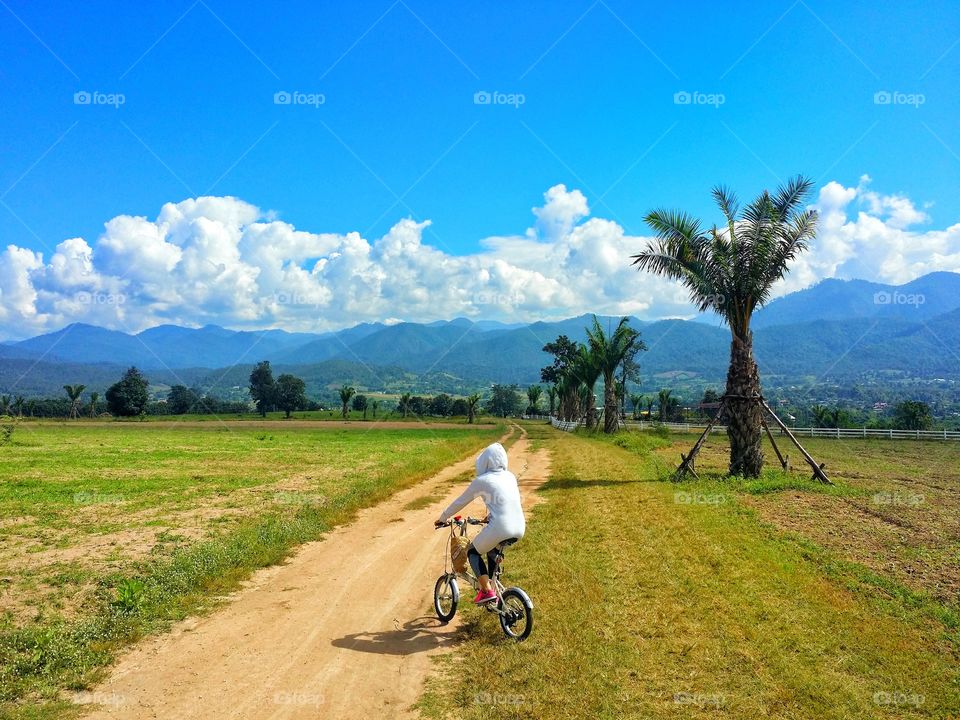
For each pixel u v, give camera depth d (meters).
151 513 14.14
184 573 9.21
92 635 7.01
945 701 5.58
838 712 5.36
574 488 18.23
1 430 45.97
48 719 5.31
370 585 9.39
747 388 19.84
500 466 7.56
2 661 6.25
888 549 10.84
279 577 9.85
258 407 126.69
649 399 83.19
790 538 11.49
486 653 6.67
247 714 5.46
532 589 8.71
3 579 8.82
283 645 7.05
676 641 6.86
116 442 42.47
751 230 19.48
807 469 24.00
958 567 9.70
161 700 5.71
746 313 20.06
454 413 131.25
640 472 21.83
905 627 7.25
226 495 16.89
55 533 11.99
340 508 15.19
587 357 53.31
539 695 5.71
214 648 6.95
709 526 12.53
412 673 6.31
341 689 5.95
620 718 5.28
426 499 17.58
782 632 7.09
